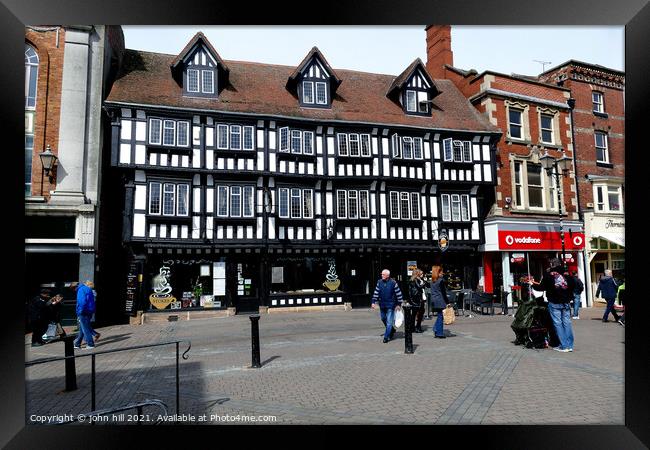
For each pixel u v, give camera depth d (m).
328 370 6.48
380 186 17.34
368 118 17.48
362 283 17.53
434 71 23.05
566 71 20.66
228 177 15.67
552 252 18.95
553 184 19.33
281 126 16.36
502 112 19.06
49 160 13.05
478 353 7.54
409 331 7.64
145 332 11.67
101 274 14.41
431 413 4.50
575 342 8.70
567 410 4.56
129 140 14.53
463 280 18.39
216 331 11.51
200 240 15.09
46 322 9.80
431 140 18.09
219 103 15.88
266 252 15.93
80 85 13.95
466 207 18.39
